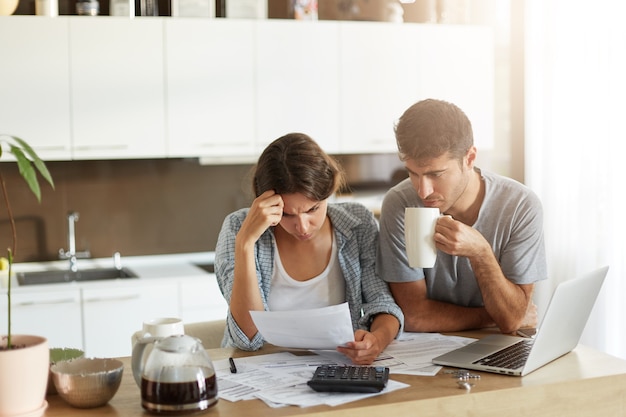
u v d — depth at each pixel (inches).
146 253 163.8
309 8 158.6
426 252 75.4
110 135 146.8
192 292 144.8
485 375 69.1
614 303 144.2
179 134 150.3
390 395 63.6
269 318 71.9
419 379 68.0
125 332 141.2
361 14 163.9
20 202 154.9
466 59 166.6
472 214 86.2
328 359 75.1
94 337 139.6
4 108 141.0
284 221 79.8
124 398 64.2
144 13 149.9
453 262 86.2
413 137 75.9
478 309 87.7
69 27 143.3
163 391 59.0
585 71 149.4
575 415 67.7
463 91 166.7
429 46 163.9
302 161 76.4
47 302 136.6
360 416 60.7
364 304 86.0
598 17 145.9
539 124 161.3
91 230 160.1
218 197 167.3
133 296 141.2
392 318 81.4
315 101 157.4
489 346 77.5
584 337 147.5
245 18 154.1
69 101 144.2
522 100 174.7
